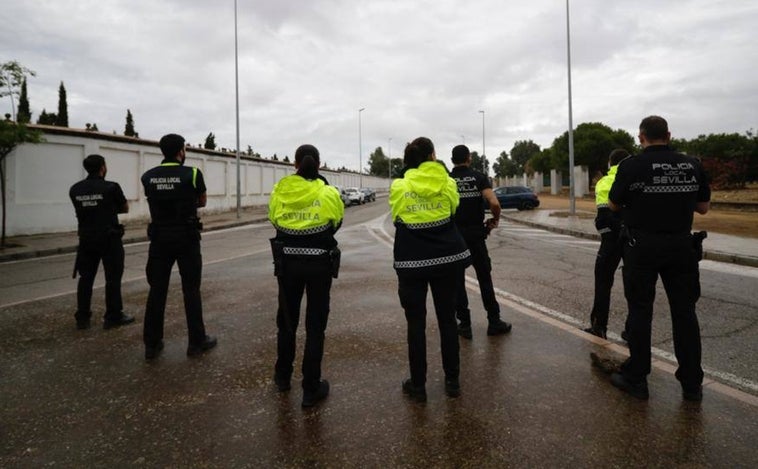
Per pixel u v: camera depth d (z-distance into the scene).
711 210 22.00
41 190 15.12
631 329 3.11
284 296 3.15
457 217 4.29
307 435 2.67
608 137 43.41
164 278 3.94
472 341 4.21
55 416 2.93
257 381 3.43
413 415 2.88
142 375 3.55
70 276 8.13
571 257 9.71
